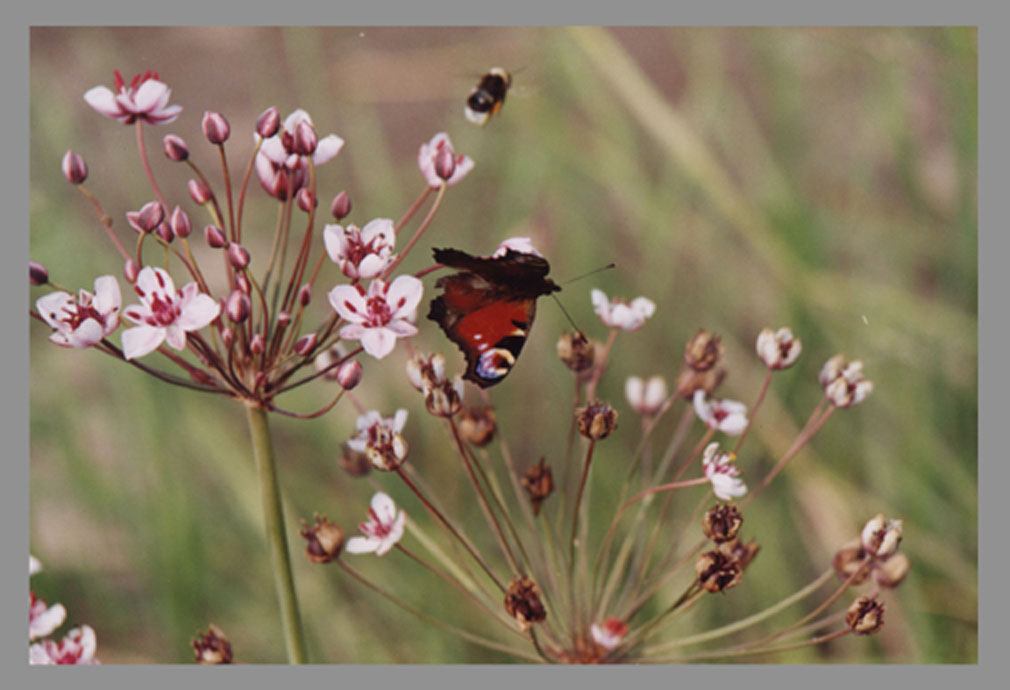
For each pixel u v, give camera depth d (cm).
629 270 158
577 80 161
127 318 122
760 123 165
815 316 148
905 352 146
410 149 173
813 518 144
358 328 122
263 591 144
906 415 145
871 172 157
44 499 145
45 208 147
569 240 157
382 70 173
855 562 126
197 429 146
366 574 143
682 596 126
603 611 128
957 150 146
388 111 176
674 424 147
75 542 144
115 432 146
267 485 125
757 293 156
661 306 152
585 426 125
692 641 127
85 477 144
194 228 160
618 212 170
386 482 145
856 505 144
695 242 156
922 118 155
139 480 145
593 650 128
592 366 128
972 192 146
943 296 147
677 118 149
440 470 145
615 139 159
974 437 144
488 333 122
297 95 174
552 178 159
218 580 145
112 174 160
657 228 154
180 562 143
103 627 143
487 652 141
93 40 177
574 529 127
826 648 141
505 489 145
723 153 160
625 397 148
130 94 124
